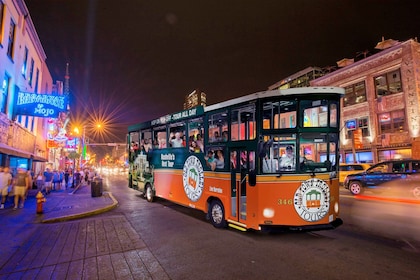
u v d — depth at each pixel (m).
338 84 27.72
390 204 11.41
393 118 22.75
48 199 13.98
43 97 15.14
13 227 7.87
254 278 4.39
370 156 24.11
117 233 7.20
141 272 4.66
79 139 43.47
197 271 4.69
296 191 6.14
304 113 6.43
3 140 12.82
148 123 12.70
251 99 6.54
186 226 7.97
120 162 95.38
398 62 22.44
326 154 6.49
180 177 9.75
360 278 4.38
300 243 6.27
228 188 7.22
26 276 4.51
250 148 6.54
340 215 9.23
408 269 4.72
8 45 14.12
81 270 4.75
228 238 6.69
